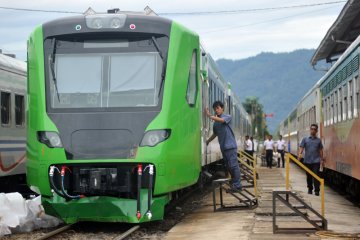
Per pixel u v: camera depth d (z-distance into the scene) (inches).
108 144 458.6
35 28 494.6
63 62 479.8
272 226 461.7
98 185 452.4
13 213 467.8
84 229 485.4
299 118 1411.2
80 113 466.0
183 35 492.1
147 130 458.9
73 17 486.3
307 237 411.5
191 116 506.6
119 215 454.3
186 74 492.4
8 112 676.7
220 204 637.3
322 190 457.4
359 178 564.7
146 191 456.1
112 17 478.6
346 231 446.6
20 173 714.2
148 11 518.9
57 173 461.7
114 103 468.8
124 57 477.7
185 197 712.4
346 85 649.6
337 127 725.9
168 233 449.1
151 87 471.2
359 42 551.8
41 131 466.3
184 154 487.2
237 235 422.9
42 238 421.1
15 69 701.9
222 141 569.9
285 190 438.9
